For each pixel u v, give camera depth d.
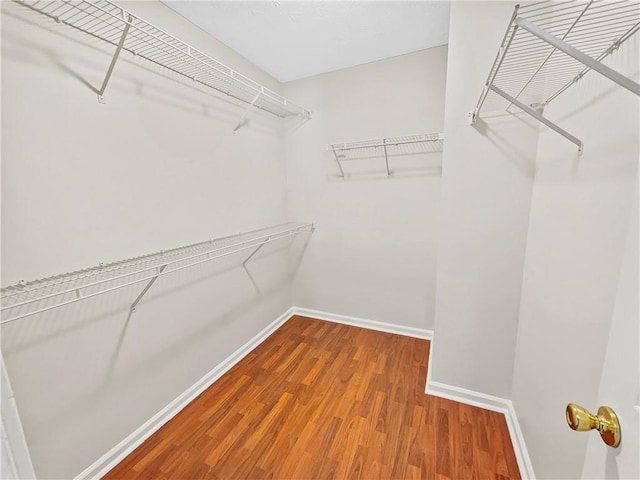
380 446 1.40
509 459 1.32
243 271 2.19
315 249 2.75
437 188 2.21
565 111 1.02
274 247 2.59
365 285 2.60
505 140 1.37
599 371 0.71
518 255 1.44
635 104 0.62
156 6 1.46
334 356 2.19
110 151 1.27
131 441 1.41
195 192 1.74
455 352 1.66
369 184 2.42
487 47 1.34
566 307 0.92
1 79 0.94
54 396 1.11
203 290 1.82
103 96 1.23
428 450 1.37
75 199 1.15
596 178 0.77
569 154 0.97
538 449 1.11
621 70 0.67
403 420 1.56
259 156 2.33
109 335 1.30
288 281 2.86
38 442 1.08
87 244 1.20
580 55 0.53
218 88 1.86
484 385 1.63
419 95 2.13
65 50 1.10
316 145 2.55
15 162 0.98
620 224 0.65
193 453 1.39
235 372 2.01
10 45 0.95
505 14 1.30
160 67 1.48
